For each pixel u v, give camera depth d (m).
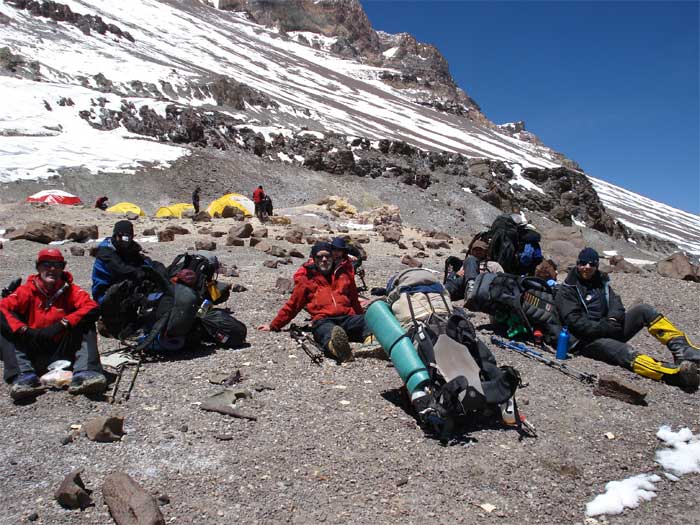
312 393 5.04
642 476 4.01
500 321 6.98
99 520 3.24
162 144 54.84
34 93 54.22
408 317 4.84
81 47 88.75
